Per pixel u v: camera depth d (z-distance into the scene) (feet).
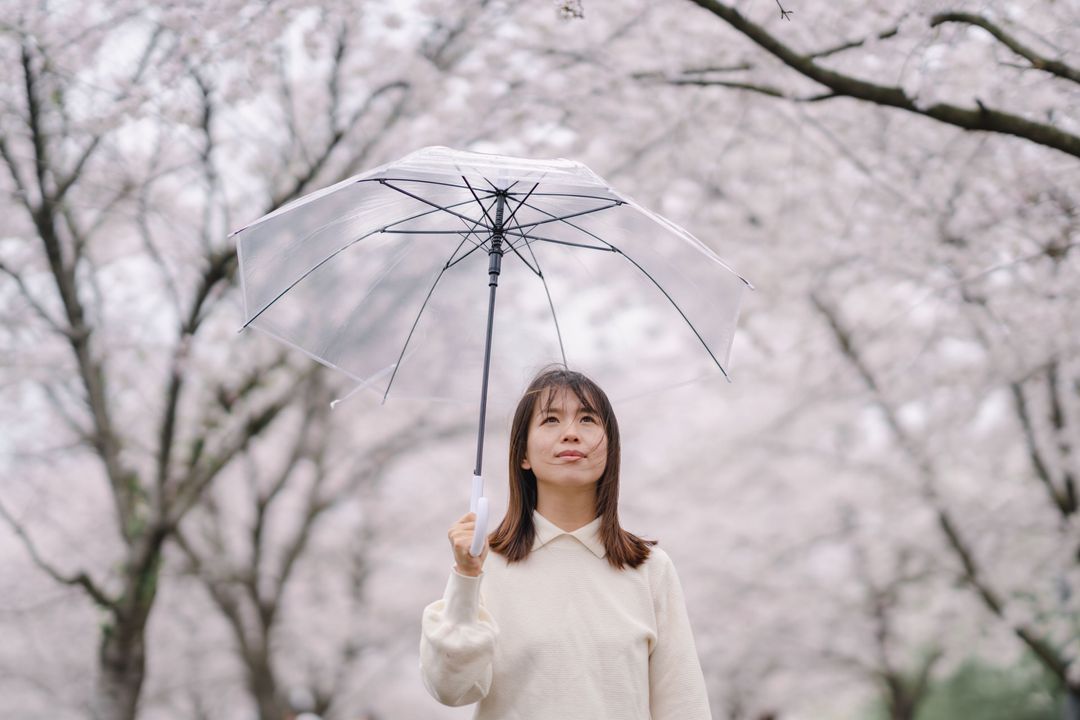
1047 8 19.13
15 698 36.70
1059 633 30.27
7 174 25.57
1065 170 21.12
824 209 26.35
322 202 8.54
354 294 9.04
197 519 35.37
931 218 23.72
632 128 25.53
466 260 9.23
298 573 38.50
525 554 7.41
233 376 28.12
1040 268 23.25
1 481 34.12
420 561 39.27
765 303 28.76
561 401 7.56
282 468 36.63
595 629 7.16
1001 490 31.22
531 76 25.20
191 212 28.86
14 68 23.15
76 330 26.73
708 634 34.76
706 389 32.30
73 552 35.65
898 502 32.19
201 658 39.65
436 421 34.42
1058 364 26.35
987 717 58.95
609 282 9.34
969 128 15.84
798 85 22.65
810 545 34.12
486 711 7.08
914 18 17.48
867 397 31.09
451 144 26.13
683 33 23.90
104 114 21.91
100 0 22.34
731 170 26.30
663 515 33.88
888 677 37.35
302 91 27.25
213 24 20.13
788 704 41.06
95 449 30.68
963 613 33.65
